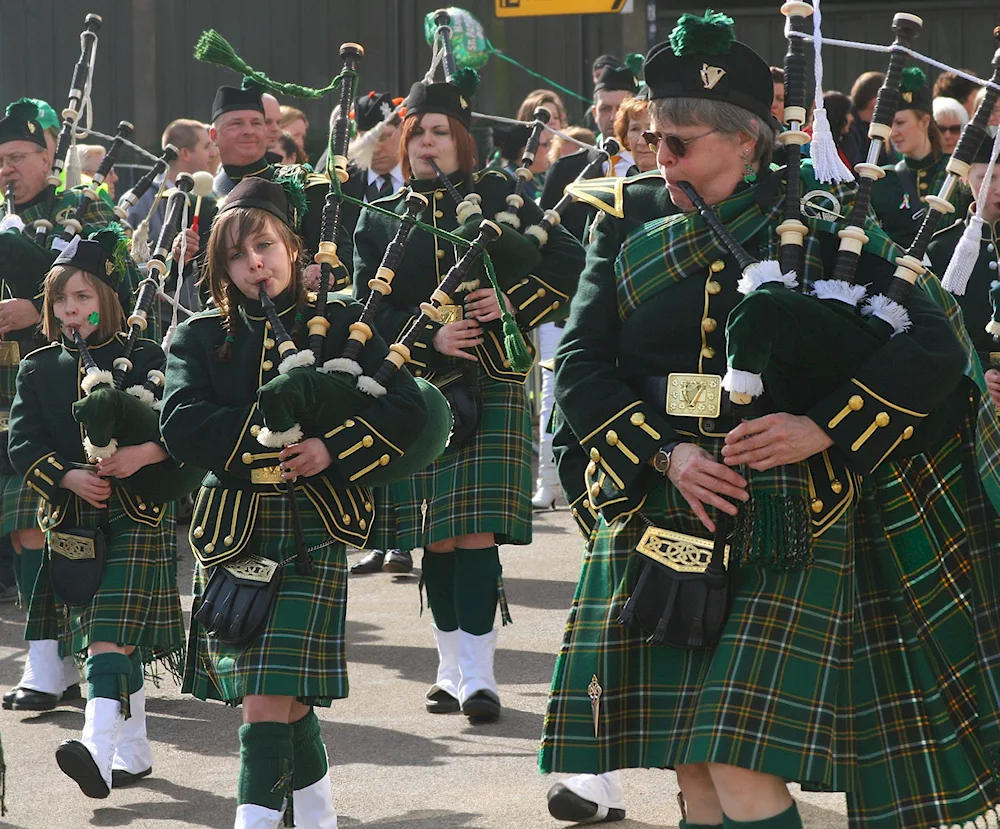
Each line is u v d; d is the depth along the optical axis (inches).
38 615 296.8
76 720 292.2
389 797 238.1
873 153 171.2
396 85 814.5
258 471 199.2
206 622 198.7
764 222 169.3
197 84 831.1
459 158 297.4
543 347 478.0
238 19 824.3
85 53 373.1
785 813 160.1
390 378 200.8
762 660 160.4
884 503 175.6
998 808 209.6
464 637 282.4
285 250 205.3
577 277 293.7
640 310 172.2
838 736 165.6
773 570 163.3
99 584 253.0
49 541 259.6
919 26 172.9
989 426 174.4
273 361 202.1
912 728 171.2
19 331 345.7
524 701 293.0
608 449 167.5
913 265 165.8
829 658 161.9
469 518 282.4
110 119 836.0
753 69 169.6
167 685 318.3
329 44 818.2
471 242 220.4
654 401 170.2
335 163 218.2
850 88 832.3
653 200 177.8
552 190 422.0
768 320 156.6
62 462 259.3
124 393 245.8
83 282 264.5
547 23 804.6
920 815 170.2
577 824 221.9
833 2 830.5
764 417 160.9
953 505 180.4
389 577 410.9
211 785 250.5
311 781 208.2
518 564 417.1
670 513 169.3
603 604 172.7
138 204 511.2
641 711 169.3
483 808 231.0
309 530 201.9
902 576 174.1
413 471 206.5
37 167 364.5
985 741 176.1
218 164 465.7
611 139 314.8
